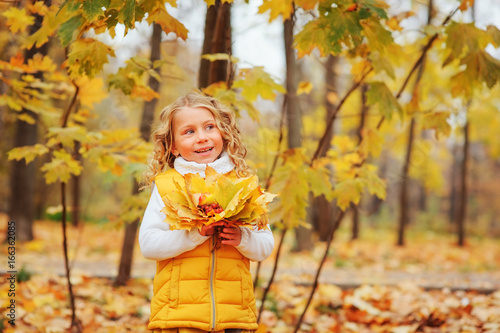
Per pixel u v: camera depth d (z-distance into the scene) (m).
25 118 4.38
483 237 21.34
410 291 6.20
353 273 8.18
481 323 4.72
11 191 11.17
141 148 4.42
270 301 5.56
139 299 5.55
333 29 2.77
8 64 3.90
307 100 10.12
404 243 14.00
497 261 11.09
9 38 5.13
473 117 13.20
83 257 9.66
